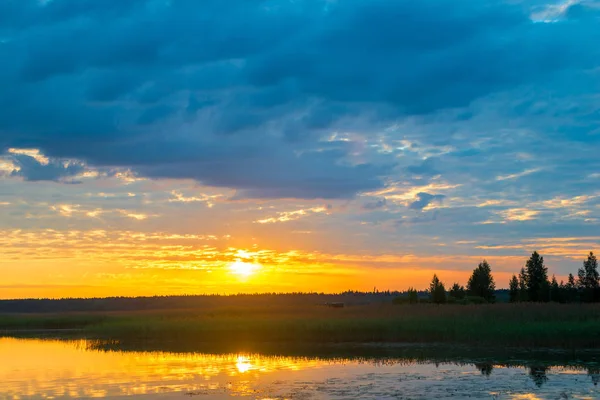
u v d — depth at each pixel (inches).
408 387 1032.2
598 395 956.6
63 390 1042.1
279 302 6599.4
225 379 1126.4
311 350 1555.1
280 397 960.3
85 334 2492.6
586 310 2105.1
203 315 3179.1
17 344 2016.5
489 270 4234.7
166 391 1018.7
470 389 1010.1
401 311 2426.2
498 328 1754.4
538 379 1099.9
